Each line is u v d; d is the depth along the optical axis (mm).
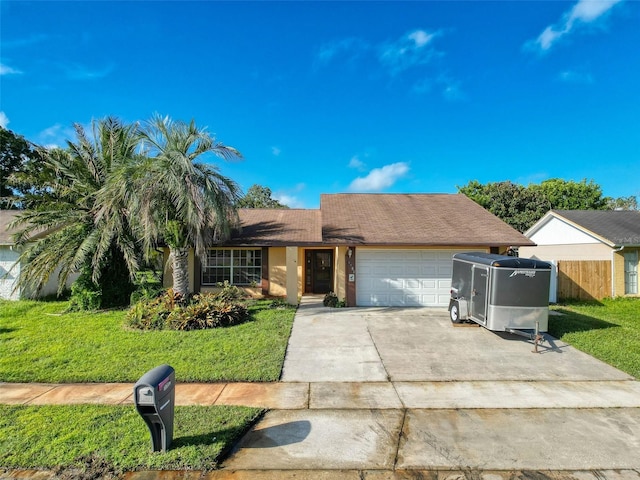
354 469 3898
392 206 16797
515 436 4562
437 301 13500
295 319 11234
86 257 12266
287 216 18125
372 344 8617
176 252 11539
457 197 18234
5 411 5105
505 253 13344
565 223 17875
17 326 10008
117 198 11023
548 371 6898
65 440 4316
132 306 11781
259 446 4316
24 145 26156
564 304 13914
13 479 3699
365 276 13523
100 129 13305
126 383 6258
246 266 15648
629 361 7316
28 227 12539
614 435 4594
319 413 5168
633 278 15281
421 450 4242
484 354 7910
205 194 10945
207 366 6938
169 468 3850
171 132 11469
